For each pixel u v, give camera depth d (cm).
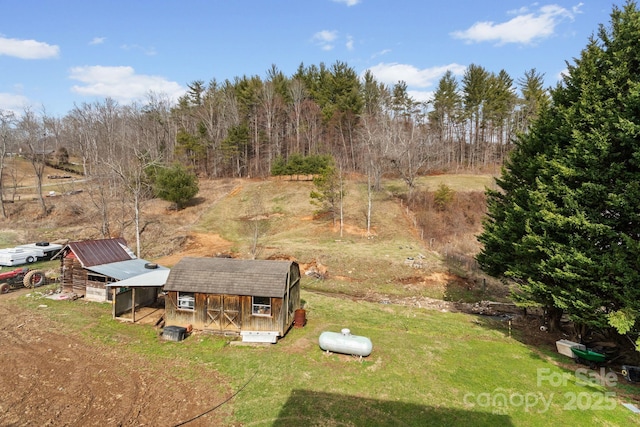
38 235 4638
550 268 1867
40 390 1534
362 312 2691
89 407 1422
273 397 1512
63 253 2836
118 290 2439
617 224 1717
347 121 7988
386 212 5516
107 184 5703
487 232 2631
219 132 8494
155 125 8450
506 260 2397
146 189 5366
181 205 6025
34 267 3594
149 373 1700
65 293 2811
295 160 6988
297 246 4362
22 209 5459
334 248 4269
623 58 1775
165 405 1447
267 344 2036
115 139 6531
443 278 3644
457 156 9019
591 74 1948
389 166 6444
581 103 1872
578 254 1698
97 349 1934
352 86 8788
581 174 1784
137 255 4084
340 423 1352
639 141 1627
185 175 5997
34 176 8188
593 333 2267
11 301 2641
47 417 1350
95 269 2622
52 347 1945
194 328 2181
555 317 2338
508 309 3033
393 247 4378
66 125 10631
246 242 4697
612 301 1720
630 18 1744
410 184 5825
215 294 2152
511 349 2070
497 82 8406
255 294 2088
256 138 8075
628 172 1670
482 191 5834
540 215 1939
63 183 7375
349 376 1702
